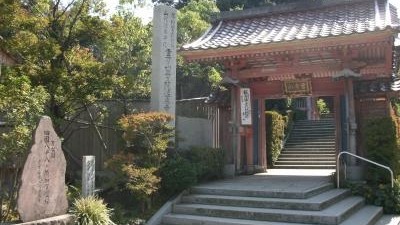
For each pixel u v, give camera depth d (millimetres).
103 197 10820
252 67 15125
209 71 25734
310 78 15141
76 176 13188
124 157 10453
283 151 22047
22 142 7797
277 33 14156
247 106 15383
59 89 11859
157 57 13125
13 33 11438
